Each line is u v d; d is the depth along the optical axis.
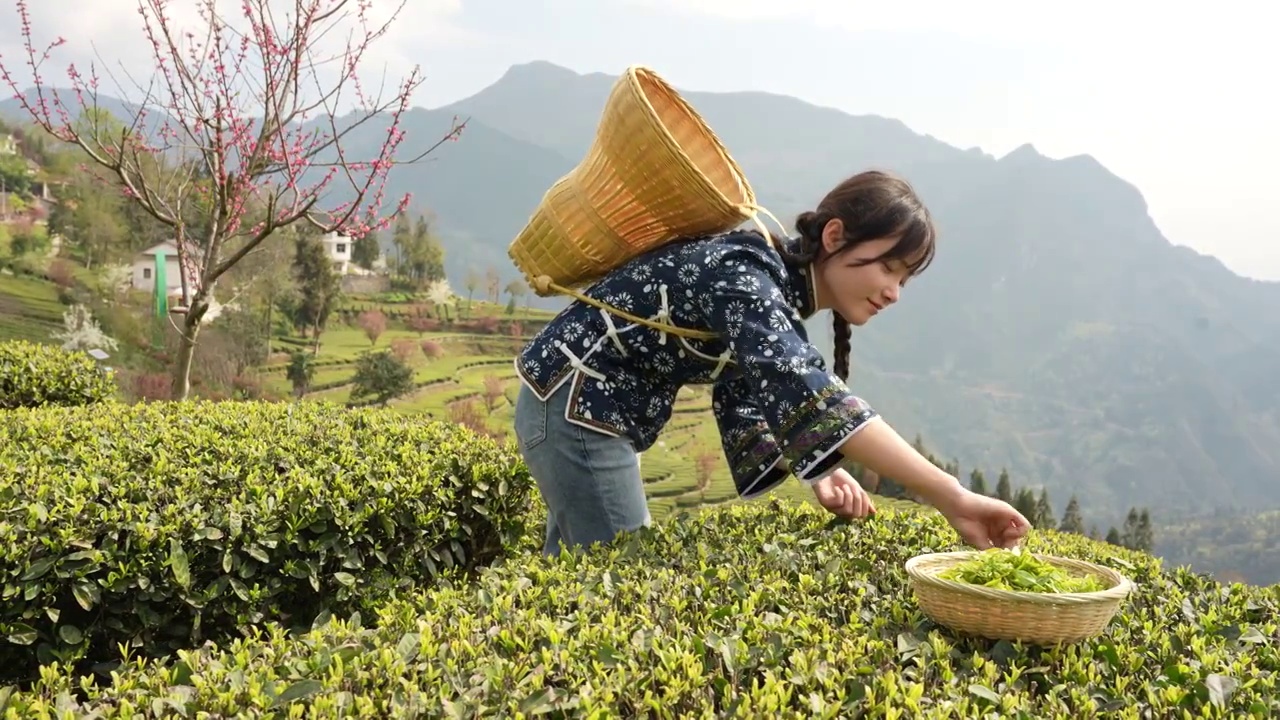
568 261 2.64
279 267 31.95
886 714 1.38
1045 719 1.43
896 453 2.04
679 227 2.54
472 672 1.52
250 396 25.61
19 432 4.03
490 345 56.56
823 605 2.01
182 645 2.95
